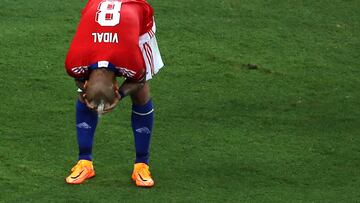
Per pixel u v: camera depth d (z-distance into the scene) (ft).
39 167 62.90
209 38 89.86
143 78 56.90
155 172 62.85
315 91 79.46
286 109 75.25
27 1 95.40
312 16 96.53
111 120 71.46
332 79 82.23
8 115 71.10
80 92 58.49
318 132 70.95
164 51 86.07
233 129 70.85
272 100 76.95
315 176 63.10
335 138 69.92
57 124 70.13
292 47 89.20
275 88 79.66
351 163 65.46
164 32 90.27
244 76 81.92
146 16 58.13
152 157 65.36
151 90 77.71
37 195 58.39
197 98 76.64
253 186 61.05
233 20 94.22
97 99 54.60
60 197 58.23
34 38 86.89
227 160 65.10
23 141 66.90
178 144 67.72
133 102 59.88
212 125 71.41
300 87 80.18
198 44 88.33
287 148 67.77
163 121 71.72
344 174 63.52
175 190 59.93
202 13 95.25
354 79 82.58
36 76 78.95
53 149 65.92
